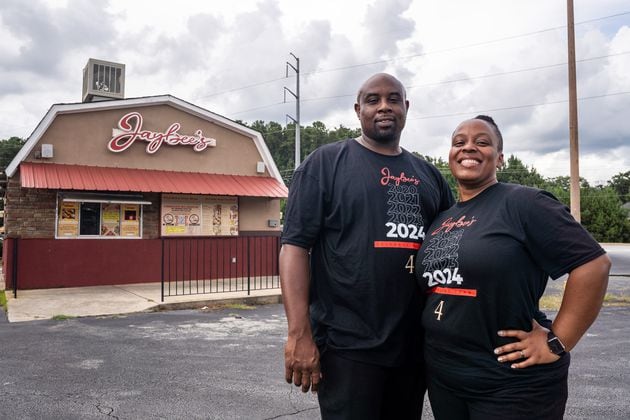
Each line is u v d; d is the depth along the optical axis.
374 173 2.40
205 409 4.23
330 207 2.38
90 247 12.48
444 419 2.20
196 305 10.09
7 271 11.73
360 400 2.24
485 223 2.09
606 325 8.30
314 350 2.24
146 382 4.99
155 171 13.48
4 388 4.79
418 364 2.42
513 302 1.98
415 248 2.36
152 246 13.22
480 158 2.24
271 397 4.53
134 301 10.23
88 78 14.88
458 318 2.06
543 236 1.97
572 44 14.34
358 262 2.28
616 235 46.41
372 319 2.26
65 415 4.09
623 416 4.06
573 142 14.11
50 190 12.13
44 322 8.35
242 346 6.62
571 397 4.52
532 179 71.75
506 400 1.95
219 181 14.15
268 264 15.10
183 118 14.06
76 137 12.49
